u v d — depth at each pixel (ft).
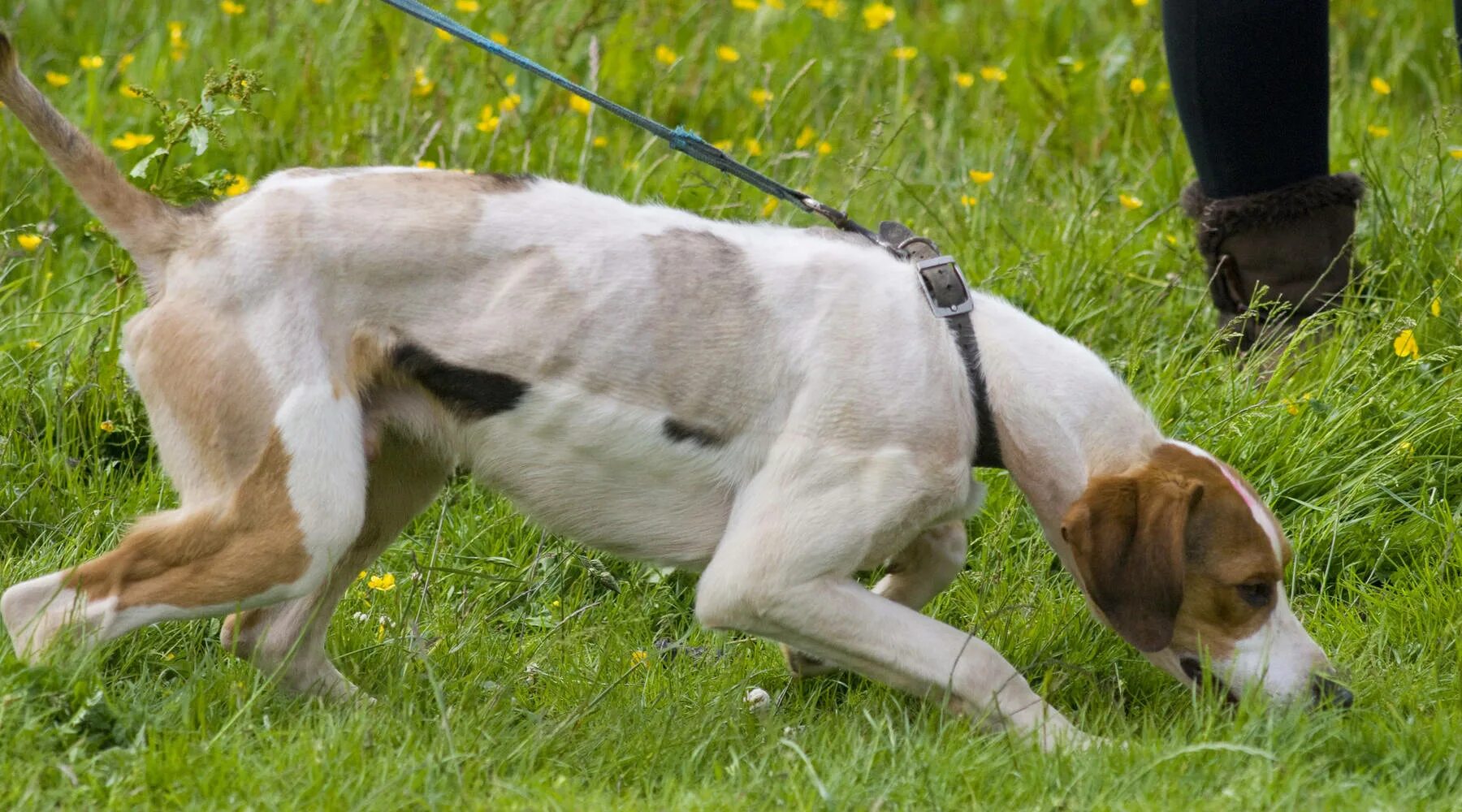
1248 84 28.30
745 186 35.35
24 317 30.14
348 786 17.84
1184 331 29.73
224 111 26.68
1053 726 20.15
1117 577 19.62
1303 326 28.86
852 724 20.67
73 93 39.40
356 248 19.89
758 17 44.88
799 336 20.31
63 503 25.88
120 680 21.03
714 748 20.21
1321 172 29.63
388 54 40.01
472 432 20.68
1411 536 26.76
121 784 17.54
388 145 36.81
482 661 23.02
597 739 20.08
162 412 19.90
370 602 24.71
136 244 20.34
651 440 20.35
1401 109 42.75
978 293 21.72
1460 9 28.84
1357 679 22.12
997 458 21.02
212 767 17.85
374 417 20.56
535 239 20.36
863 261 20.85
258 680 21.02
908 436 20.07
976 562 26.20
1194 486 19.93
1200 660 20.74
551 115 38.50
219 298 19.67
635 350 20.21
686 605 25.88
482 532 26.66
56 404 27.22
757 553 20.02
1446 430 28.14
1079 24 46.88
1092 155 39.42
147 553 19.62
